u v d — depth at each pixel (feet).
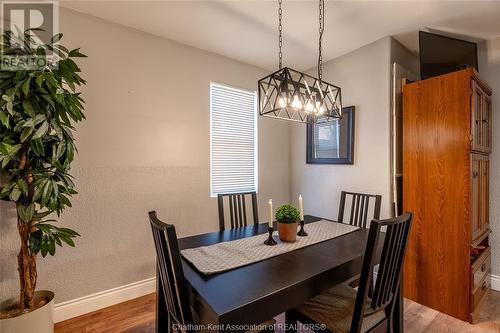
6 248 5.89
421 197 7.34
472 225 6.62
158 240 3.91
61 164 5.34
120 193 7.40
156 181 8.02
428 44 7.54
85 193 6.88
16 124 4.69
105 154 7.15
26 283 5.22
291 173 11.82
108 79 7.19
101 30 7.10
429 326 6.32
